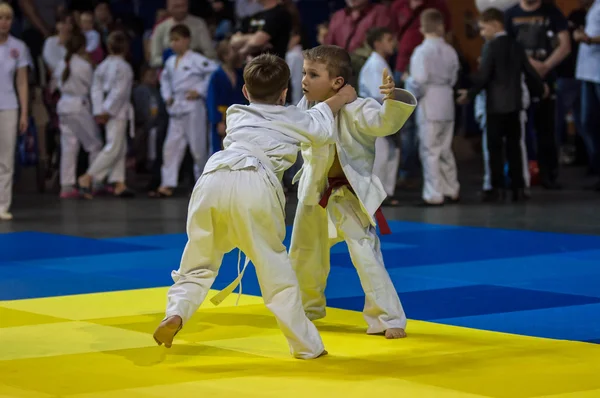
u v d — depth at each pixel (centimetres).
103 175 1917
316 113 685
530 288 939
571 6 2727
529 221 1462
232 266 1096
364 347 692
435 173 1683
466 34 2864
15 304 873
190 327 764
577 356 660
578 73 1856
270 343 707
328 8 2681
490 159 1708
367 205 721
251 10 2267
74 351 684
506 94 1650
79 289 954
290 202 1775
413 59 1659
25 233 1407
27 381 600
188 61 1891
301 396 563
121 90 1884
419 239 1291
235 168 647
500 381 594
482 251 1184
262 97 676
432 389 577
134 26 2405
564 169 2355
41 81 2189
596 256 1138
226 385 588
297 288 654
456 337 724
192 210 657
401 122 706
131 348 693
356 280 995
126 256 1184
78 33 1912
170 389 580
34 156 2075
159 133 1945
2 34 1498
